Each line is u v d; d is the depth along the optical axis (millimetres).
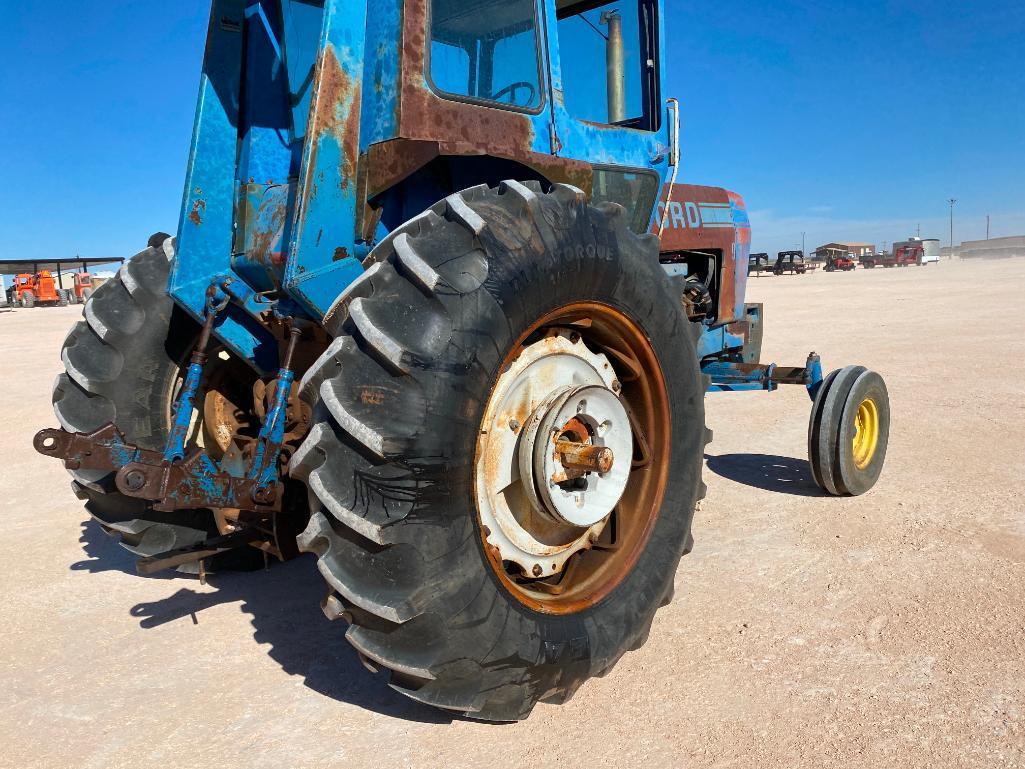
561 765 2168
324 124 2418
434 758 2219
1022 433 5699
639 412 2834
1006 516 4020
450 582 2041
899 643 2797
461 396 2047
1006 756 2154
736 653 2762
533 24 2889
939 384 7699
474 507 2131
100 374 3217
